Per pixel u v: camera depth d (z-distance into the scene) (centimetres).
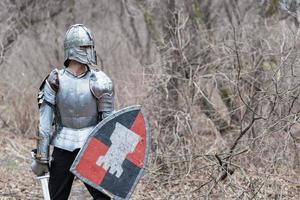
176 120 2684
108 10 4406
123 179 1681
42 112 1673
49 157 1692
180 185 2372
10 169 2862
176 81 2794
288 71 2502
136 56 3928
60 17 4391
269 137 2341
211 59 2914
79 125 1672
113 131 1675
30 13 4269
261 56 2761
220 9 3450
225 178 2288
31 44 4191
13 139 3509
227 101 2889
